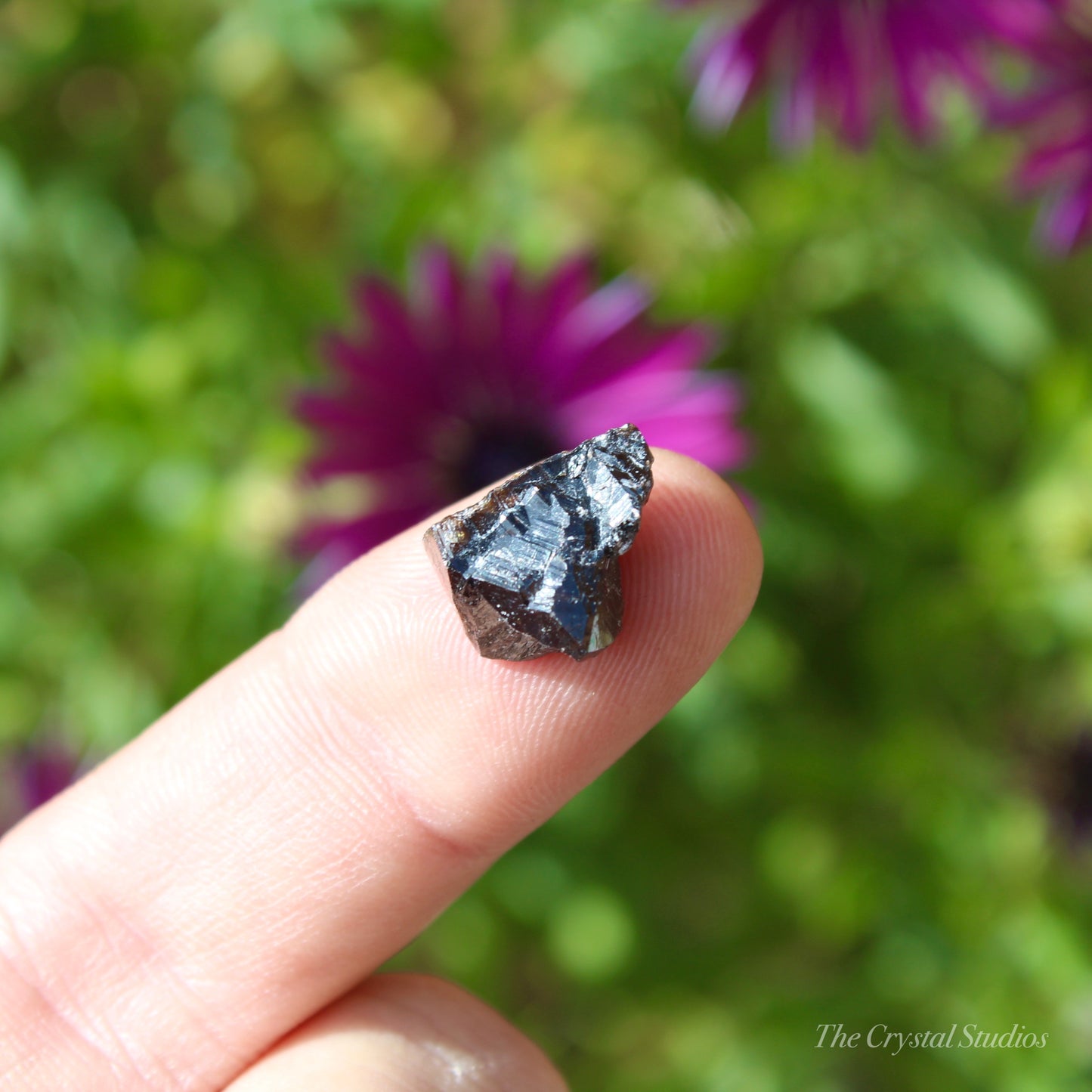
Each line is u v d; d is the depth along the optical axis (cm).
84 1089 11
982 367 17
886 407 16
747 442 14
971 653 17
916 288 16
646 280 14
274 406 15
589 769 10
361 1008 11
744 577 10
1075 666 16
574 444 14
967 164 16
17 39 17
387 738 10
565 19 17
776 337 16
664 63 16
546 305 14
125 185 18
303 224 18
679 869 17
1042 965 16
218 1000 11
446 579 10
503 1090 10
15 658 17
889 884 17
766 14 14
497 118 18
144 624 16
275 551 15
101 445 16
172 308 16
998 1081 16
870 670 17
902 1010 17
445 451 14
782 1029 17
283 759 11
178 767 11
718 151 16
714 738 16
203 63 17
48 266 17
